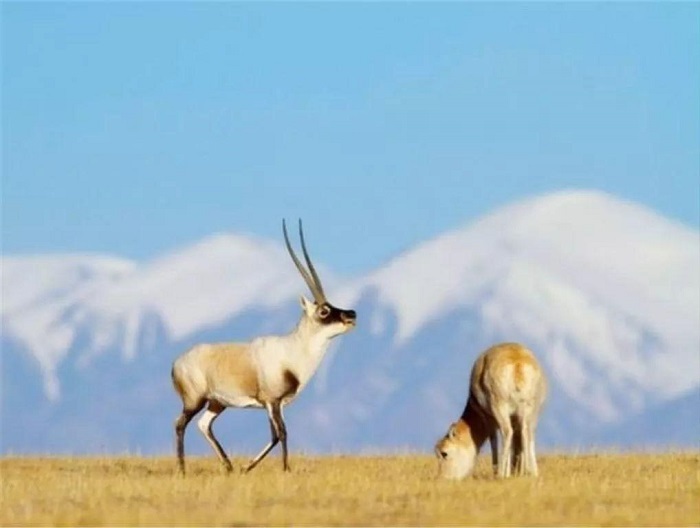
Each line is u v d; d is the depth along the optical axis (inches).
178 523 2871.6
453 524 2864.2
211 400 4101.9
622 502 3176.7
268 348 4072.3
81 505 3157.0
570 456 4534.9
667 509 3061.0
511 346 3777.1
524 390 3673.7
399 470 4072.3
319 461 4510.3
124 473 4065.0
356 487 3420.3
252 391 4067.4
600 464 4190.5
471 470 3747.5
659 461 4315.9
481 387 3725.4
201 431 4138.8
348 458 4640.8
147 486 3467.0
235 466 4335.6
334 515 2965.1
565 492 3289.9
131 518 2920.8
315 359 4089.6
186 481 3597.4
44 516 2974.9
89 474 4010.8
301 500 3206.2
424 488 3395.7
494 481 3558.1
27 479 3777.1
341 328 4094.5
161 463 4530.0
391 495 3275.1
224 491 3361.2
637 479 3627.0
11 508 3115.2
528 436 3700.8
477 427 3767.2
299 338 4082.2
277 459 4613.7
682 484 3511.3
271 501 3198.8
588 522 2886.3
